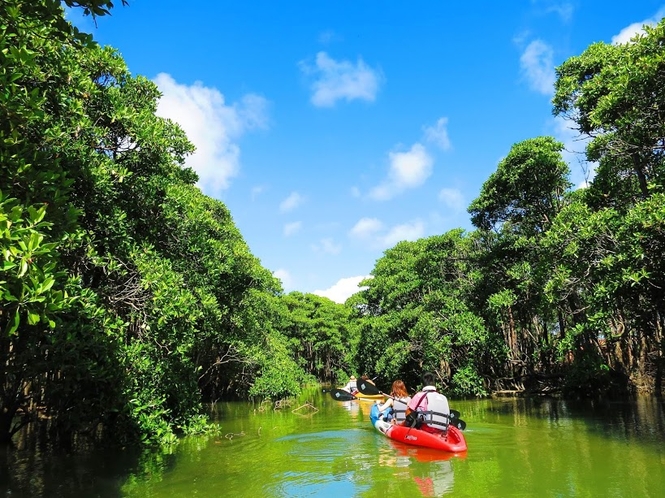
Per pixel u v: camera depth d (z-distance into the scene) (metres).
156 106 10.96
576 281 11.03
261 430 10.95
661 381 15.62
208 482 6.04
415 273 26.91
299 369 35.25
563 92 13.18
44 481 6.14
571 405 14.51
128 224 8.81
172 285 8.51
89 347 7.44
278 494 5.46
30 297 3.70
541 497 5.12
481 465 6.71
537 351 20.17
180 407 10.43
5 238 3.48
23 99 4.72
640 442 8.14
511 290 18.56
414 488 5.59
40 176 4.68
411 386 25.98
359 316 37.34
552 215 18.33
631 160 11.13
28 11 4.52
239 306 17.83
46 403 9.20
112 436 8.70
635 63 9.57
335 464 6.98
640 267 8.87
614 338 15.97
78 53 8.41
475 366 20.52
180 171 13.48
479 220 20.92
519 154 17.88
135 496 5.44
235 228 21.91
